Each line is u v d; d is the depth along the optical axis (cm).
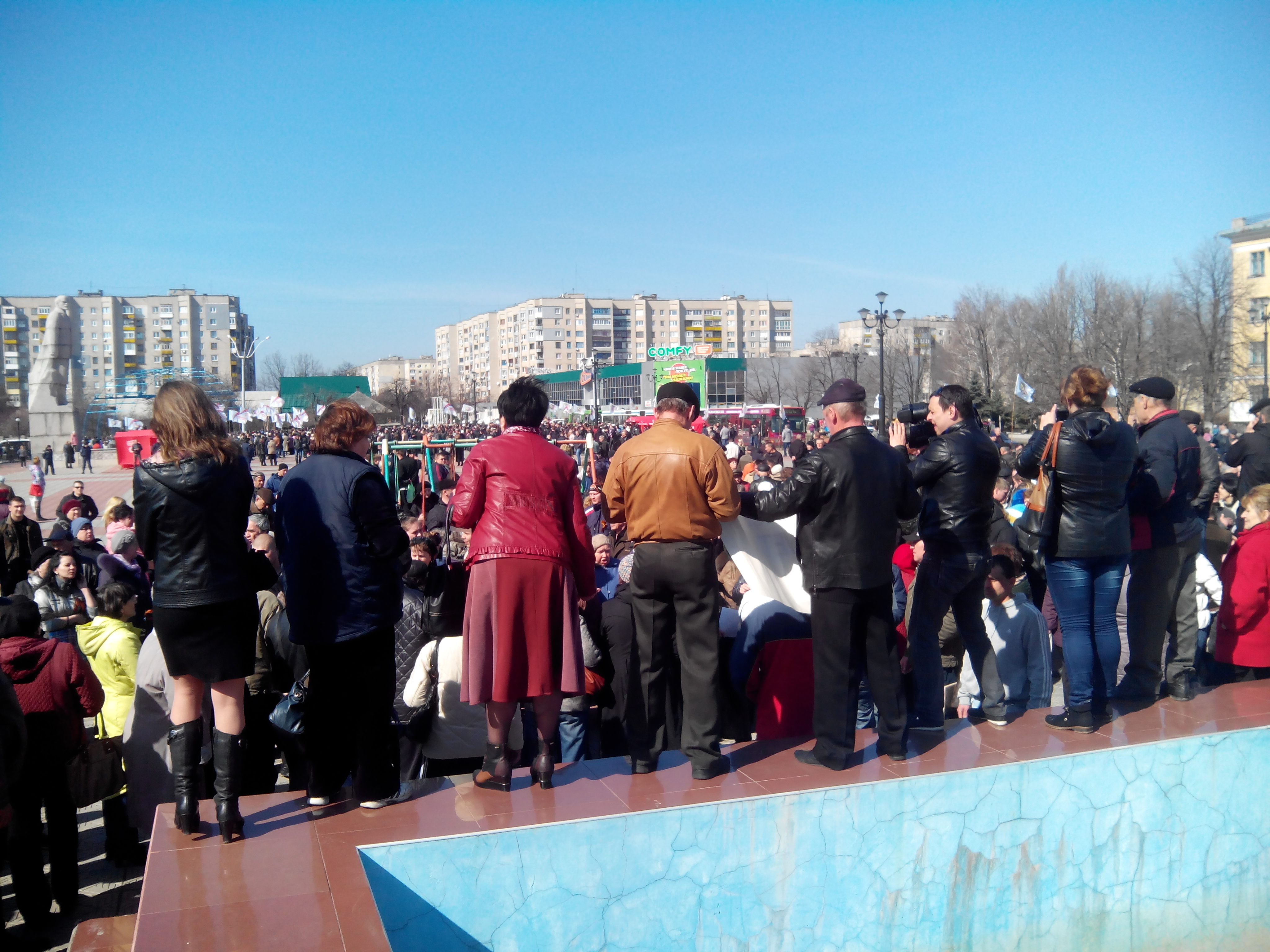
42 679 436
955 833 388
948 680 579
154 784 477
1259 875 444
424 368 19788
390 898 315
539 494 363
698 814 351
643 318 15125
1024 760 402
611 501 393
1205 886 432
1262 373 5084
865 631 407
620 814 342
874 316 3175
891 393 6134
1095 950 414
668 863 347
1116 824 416
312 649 345
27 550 998
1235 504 1014
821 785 373
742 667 512
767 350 15738
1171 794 427
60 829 446
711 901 353
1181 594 501
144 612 715
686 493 374
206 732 474
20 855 427
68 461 4116
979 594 443
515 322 15425
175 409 314
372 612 341
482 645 358
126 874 500
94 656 523
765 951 360
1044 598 688
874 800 375
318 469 344
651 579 383
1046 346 5103
